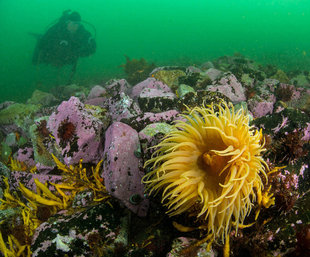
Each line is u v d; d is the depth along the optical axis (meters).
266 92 0.69
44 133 0.48
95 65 2.44
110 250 0.30
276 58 1.73
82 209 0.36
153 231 0.32
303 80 1.02
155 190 0.33
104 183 0.36
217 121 0.32
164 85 0.69
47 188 0.39
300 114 0.39
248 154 0.27
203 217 0.29
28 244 0.34
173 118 0.49
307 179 0.36
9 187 0.46
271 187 0.31
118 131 0.36
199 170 0.31
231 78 0.67
